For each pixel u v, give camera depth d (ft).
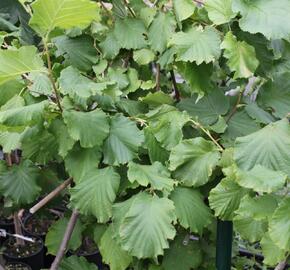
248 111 1.89
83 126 1.70
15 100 1.76
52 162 2.39
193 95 2.01
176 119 1.80
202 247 2.11
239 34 1.81
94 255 3.09
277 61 1.91
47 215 2.80
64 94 1.77
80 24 1.67
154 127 1.79
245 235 1.57
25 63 1.65
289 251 1.48
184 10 1.83
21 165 2.29
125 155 1.75
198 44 1.70
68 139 1.76
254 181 1.46
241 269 2.71
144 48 1.99
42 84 1.79
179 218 1.68
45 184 2.35
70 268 2.26
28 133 1.79
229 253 2.04
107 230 1.89
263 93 1.92
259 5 1.66
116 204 1.71
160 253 1.57
